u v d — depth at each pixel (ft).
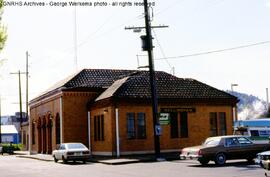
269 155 51.96
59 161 114.52
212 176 59.31
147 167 80.12
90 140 132.98
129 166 85.10
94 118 131.75
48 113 150.00
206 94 129.59
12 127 352.69
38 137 165.48
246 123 101.14
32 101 172.96
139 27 101.09
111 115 118.52
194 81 134.21
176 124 125.49
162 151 122.62
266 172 53.06
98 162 101.40
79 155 102.32
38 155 150.41
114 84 133.69
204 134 127.65
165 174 65.21
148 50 101.60
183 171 68.69
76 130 133.69
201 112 128.16
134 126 120.78
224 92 133.08
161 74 137.59
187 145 125.49
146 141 121.39
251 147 78.74
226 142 77.87
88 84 138.51
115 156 116.67
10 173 80.94
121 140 118.52
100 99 124.57
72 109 134.00
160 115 101.86
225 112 131.13
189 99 126.52
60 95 134.41
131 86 124.36
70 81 137.80
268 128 100.94
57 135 141.49
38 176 72.08
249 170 65.92
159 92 124.98
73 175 70.74
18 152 204.74
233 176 58.54
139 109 121.70
